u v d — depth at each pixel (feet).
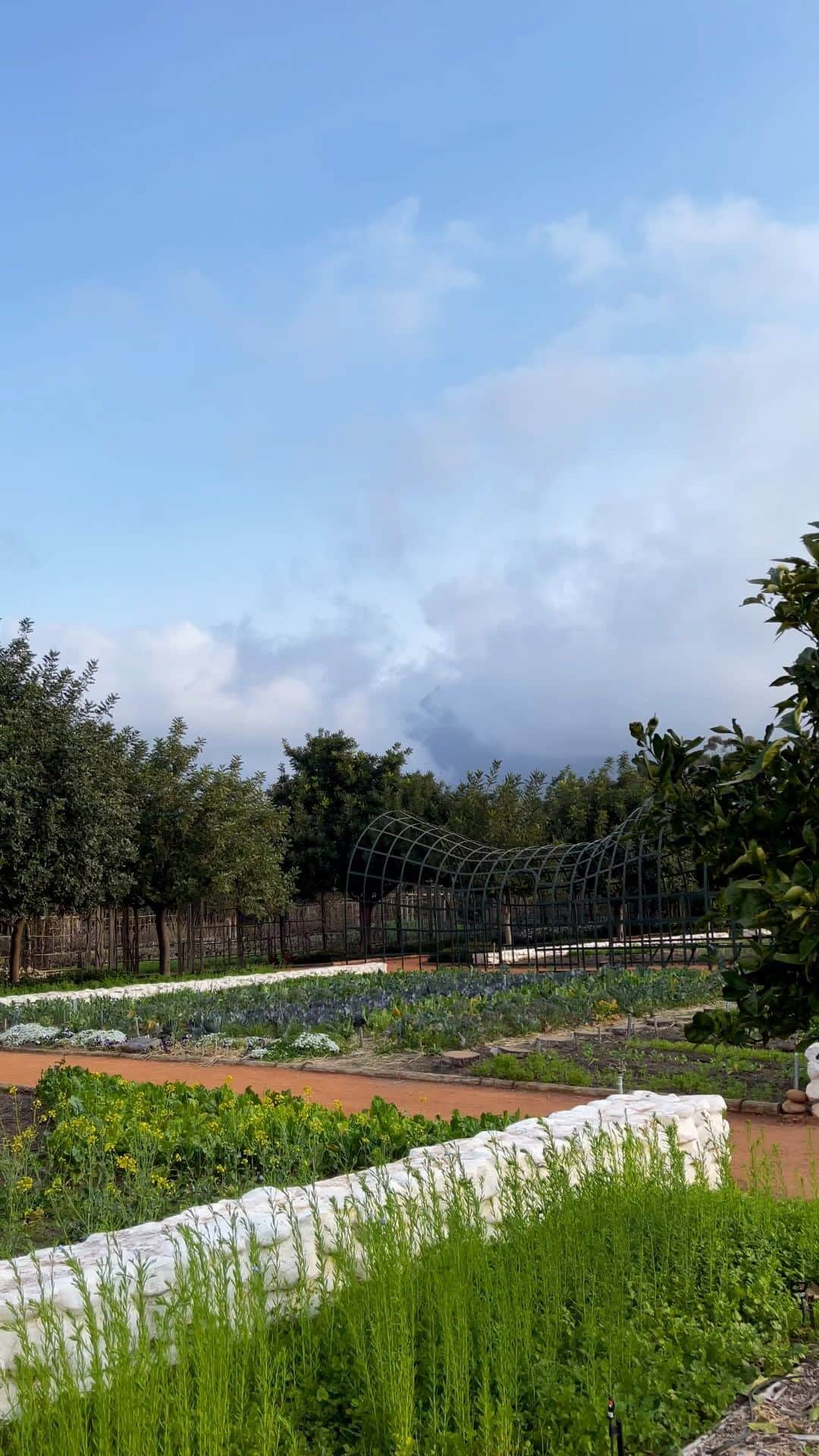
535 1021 53.72
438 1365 14.76
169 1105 32.53
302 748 130.62
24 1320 14.06
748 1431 14.48
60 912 94.02
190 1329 14.11
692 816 13.58
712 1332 16.53
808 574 12.91
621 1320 15.96
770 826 12.66
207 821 97.91
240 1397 13.46
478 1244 17.06
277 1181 24.09
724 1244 19.49
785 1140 32.30
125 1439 11.84
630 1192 19.74
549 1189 19.13
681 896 75.77
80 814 84.23
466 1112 36.29
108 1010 63.98
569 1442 13.51
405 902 124.26
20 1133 31.81
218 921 117.08
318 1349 15.55
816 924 11.18
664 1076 40.96
